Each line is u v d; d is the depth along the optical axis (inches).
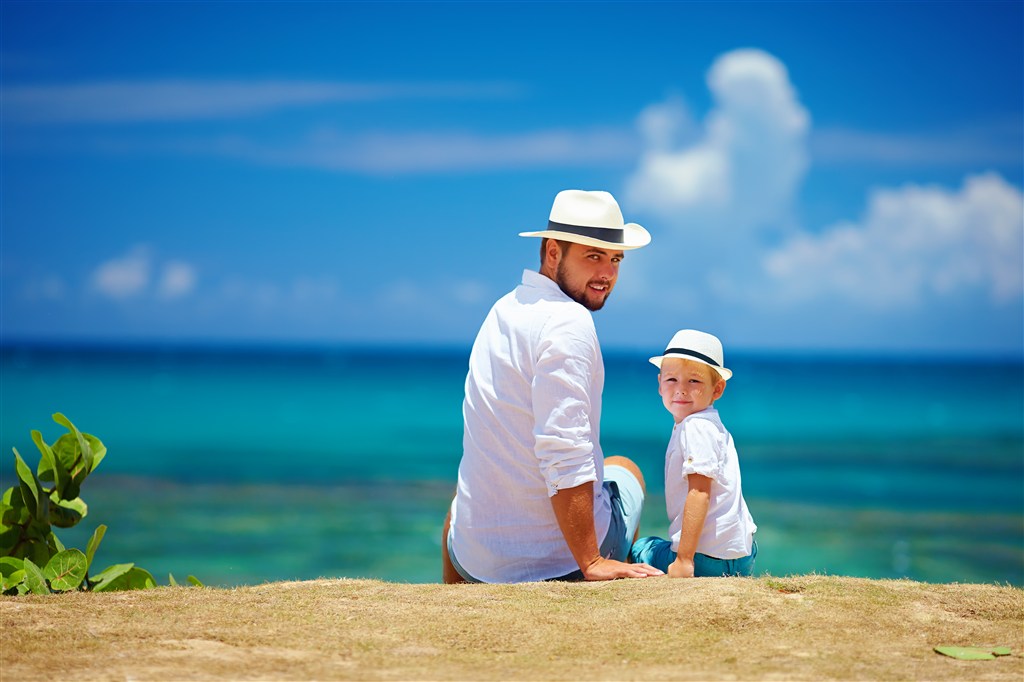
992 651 116.5
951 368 6525.6
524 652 115.6
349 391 3006.9
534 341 157.3
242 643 116.6
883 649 117.6
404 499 956.6
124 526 792.9
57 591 161.2
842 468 1261.1
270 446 1475.1
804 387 3710.6
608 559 158.6
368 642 118.1
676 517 167.5
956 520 873.5
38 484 176.2
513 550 160.7
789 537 794.8
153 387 2977.4
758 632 123.5
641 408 2348.7
